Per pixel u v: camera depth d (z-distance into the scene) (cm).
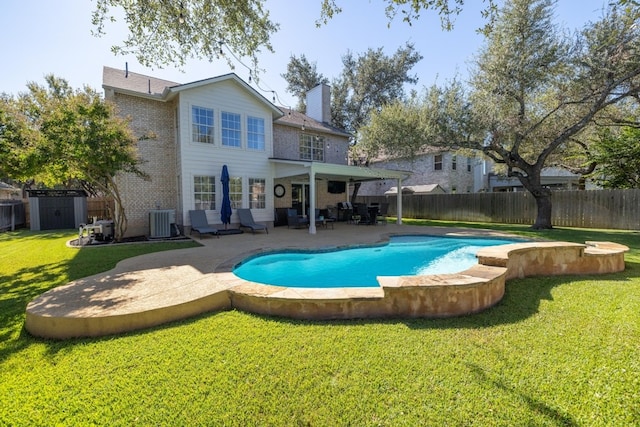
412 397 235
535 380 254
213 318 394
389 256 921
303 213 1686
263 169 1414
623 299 455
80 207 1609
